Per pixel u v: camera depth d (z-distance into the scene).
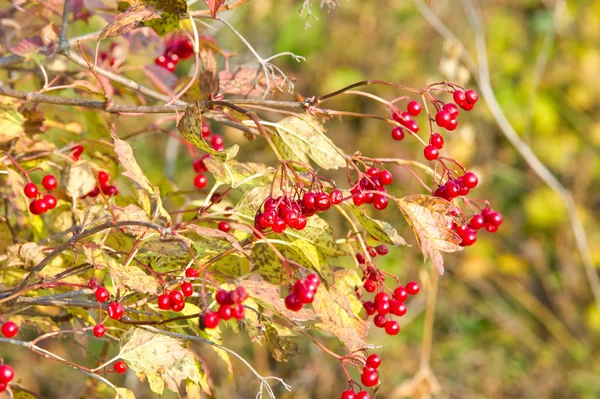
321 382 1.78
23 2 1.19
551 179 2.01
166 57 1.20
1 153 1.06
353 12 2.33
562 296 2.12
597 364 2.05
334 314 1.01
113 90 1.21
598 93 2.30
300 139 1.02
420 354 1.95
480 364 2.03
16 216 1.12
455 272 2.09
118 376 1.62
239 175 1.02
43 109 1.14
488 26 2.38
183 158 1.96
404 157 2.02
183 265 1.01
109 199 1.02
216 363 1.62
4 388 0.92
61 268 1.01
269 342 1.01
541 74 2.33
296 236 0.99
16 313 1.02
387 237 0.98
